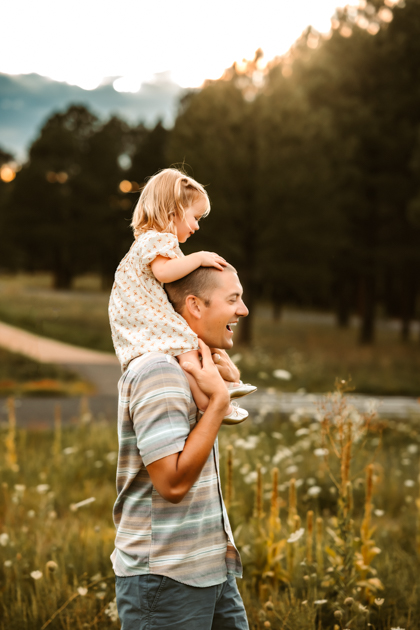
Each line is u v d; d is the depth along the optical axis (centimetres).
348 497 312
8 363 1587
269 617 279
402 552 386
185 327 169
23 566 342
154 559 161
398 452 767
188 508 163
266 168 1900
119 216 5884
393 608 299
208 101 1964
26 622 279
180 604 160
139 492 165
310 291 2189
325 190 2020
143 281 175
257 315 4497
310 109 2172
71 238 5738
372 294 2702
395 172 2375
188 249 1973
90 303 3897
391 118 2323
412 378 1694
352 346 2570
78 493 542
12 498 473
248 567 332
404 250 2483
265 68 2012
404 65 2356
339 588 294
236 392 175
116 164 6044
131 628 163
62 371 1555
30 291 4809
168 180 182
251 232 1986
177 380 161
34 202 5778
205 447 155
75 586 299
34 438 790
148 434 155
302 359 1938
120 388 170
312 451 701
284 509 499
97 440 742
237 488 524
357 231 2506
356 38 2388
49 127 6262
